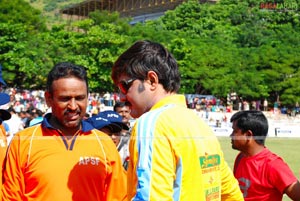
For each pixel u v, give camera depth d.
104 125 6.09
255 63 69.12
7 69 59.00
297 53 71.94
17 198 4.41
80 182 4.46
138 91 3.56
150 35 75.25
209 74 64.31
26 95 50.22
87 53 64.81
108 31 67.31
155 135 3.29
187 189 3.32
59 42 65.38
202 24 92.38
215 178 3.63
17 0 77.38
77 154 4.53
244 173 5.65
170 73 3.58
